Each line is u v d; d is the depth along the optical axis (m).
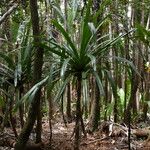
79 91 2.89
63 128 4.53
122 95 4.82
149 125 4.64
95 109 4.05
